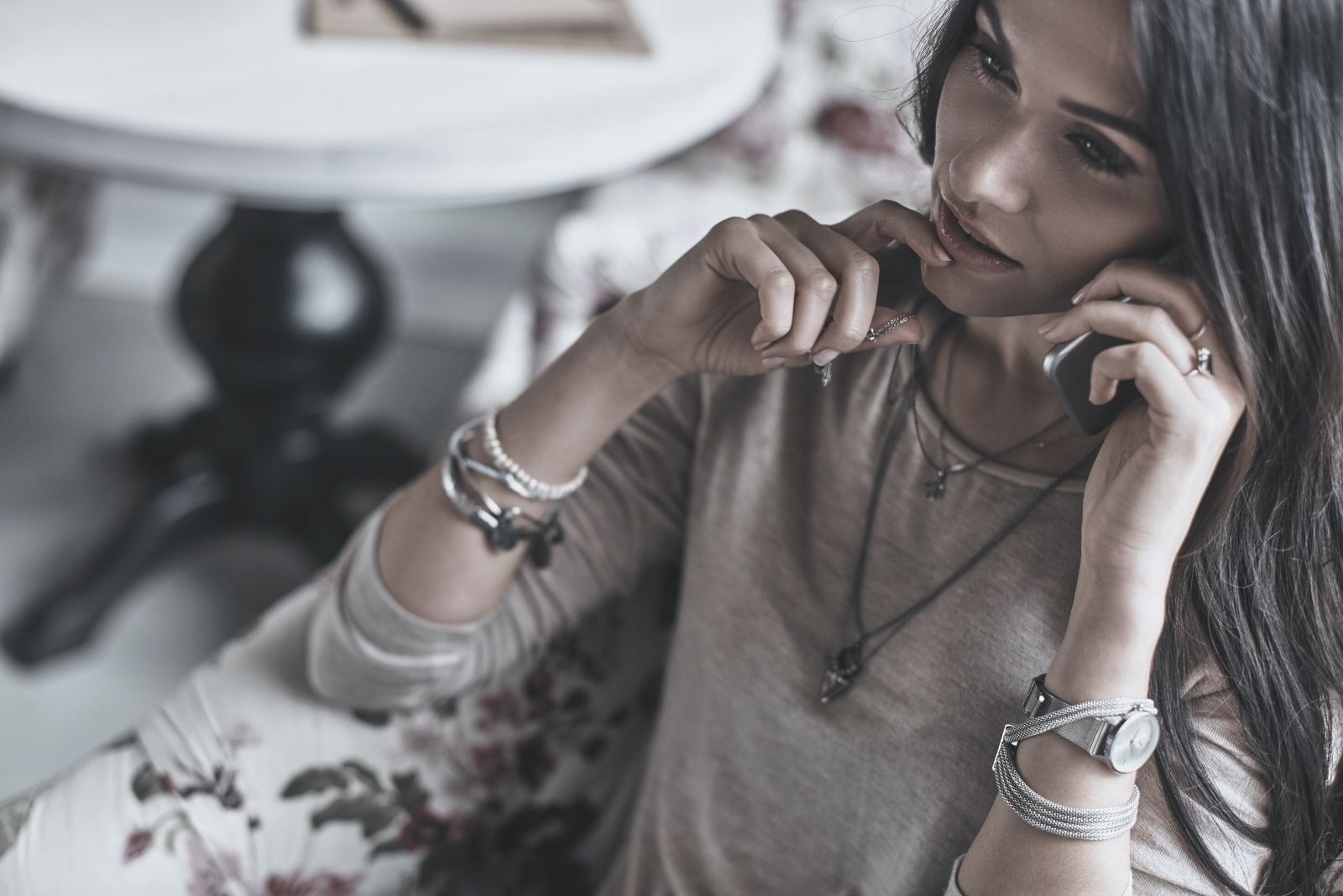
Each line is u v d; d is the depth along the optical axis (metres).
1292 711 0.63
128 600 1.80
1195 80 0.49
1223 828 0.66
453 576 0.77
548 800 0.91
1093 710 0.60
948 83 0.59
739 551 0.76
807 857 0.76
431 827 0.88
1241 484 0.59
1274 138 0.50
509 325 1.59
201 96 1.20
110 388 2.14
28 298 1.82
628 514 0.83
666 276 0.68
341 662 0.81
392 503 0.81
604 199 1.70
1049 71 0.52
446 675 0.82
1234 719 0.65
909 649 0.70
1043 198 0.55
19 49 1.22
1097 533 0.59
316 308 1.67
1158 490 0.57
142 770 0.82
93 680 1.71
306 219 1.63
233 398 1.76
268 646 0.87
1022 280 0.59
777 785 0.76
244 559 1.90
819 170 1.75
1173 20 0.49
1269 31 0.49
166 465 1.92
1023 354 0.67
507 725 0.89
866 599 0.72
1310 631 0.62
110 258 2.42
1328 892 0.68
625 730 0.92
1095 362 0.56
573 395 0.73
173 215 2.41
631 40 1.37
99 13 1.31
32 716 1.65
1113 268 0.56
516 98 1.25
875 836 0.73
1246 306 0.53
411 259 2.46
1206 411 0.55
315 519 1.86
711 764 0.78
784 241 0.63
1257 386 0.55
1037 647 0.67
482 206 2.43
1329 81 0.50
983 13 0.54
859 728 0.72
